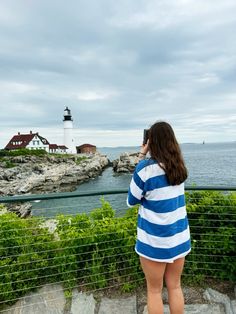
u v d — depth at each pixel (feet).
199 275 14.05
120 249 14.35
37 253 14.19
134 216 15.58
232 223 14.21
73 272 14.07
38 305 12.87
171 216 8.86
